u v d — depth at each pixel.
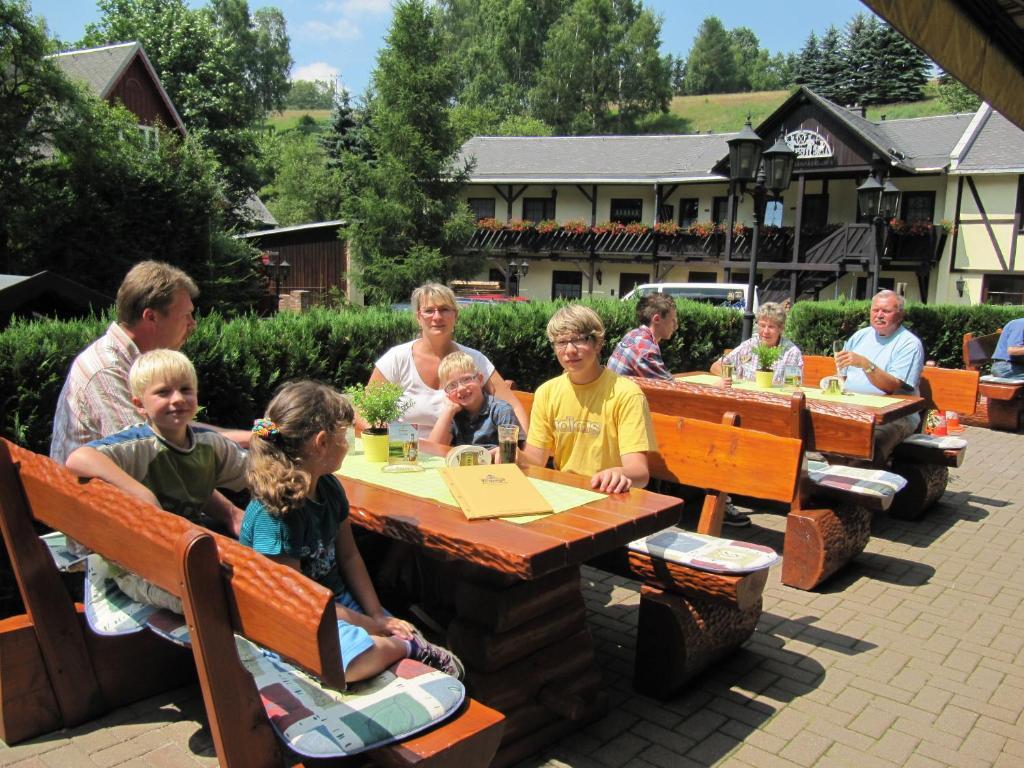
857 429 4.64
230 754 1.97
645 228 30.80
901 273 27.83
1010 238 25.72
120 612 2.79
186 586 1.91
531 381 7.02
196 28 33.28
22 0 14.62
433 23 29.30
